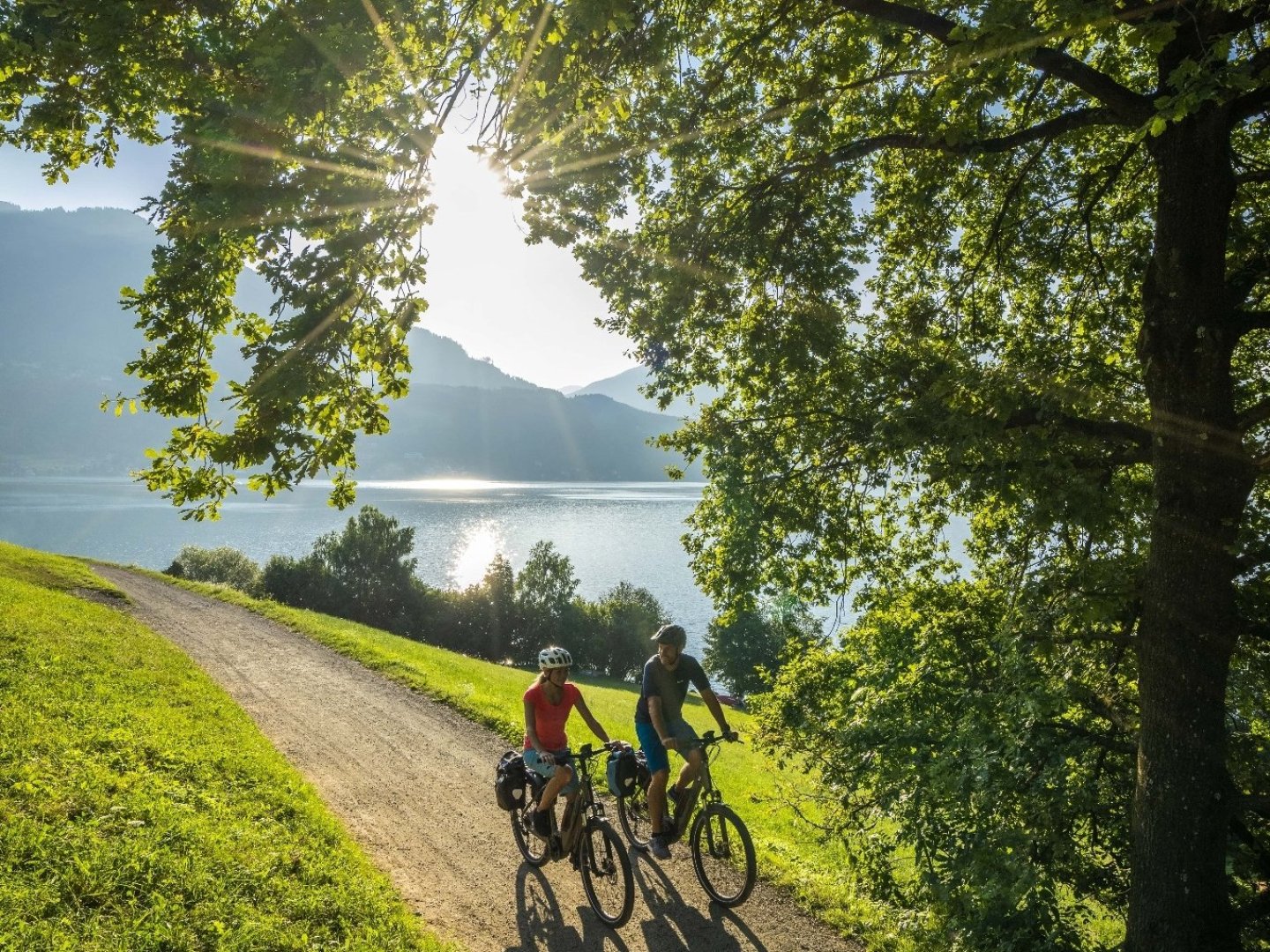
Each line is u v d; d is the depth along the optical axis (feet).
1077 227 30.71
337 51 14.01
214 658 66.33
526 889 25.80
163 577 128.36
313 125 15.17
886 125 27.78
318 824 27.68
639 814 26.89
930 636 31.81
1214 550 19.67
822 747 38.24
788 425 30.58
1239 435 19.95
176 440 16.81
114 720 32.45
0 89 18.30
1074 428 22.70
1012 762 23.22
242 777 30.58
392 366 18.04
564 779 23.84
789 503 30.19
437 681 63.05
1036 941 21.90
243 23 16.08
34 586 76.43
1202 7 16.62
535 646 270.67
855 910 25.40
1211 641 19.58
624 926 23.25
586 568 588.91
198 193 15.19
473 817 32.73
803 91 25.58
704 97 25.75
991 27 14.03
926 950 23.44
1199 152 19.62
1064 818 22.80
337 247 15.28
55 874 17.93
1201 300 20.02
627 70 23.06
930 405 23.65
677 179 29.53
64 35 16.34
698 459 32.53
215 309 18.16
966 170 31.04
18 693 32.86
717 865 24.98
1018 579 26.27
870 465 28.55
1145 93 27.17
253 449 15.66
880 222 32.60
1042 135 22.48
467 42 19.19
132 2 15.49
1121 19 14.44
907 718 30.09
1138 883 19.99
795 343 28.45
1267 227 25.11
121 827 21.71
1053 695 22.03
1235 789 19.80
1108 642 23.94
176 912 18.19
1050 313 33.27
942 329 31.45
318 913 20.74
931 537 35.04
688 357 31.50
